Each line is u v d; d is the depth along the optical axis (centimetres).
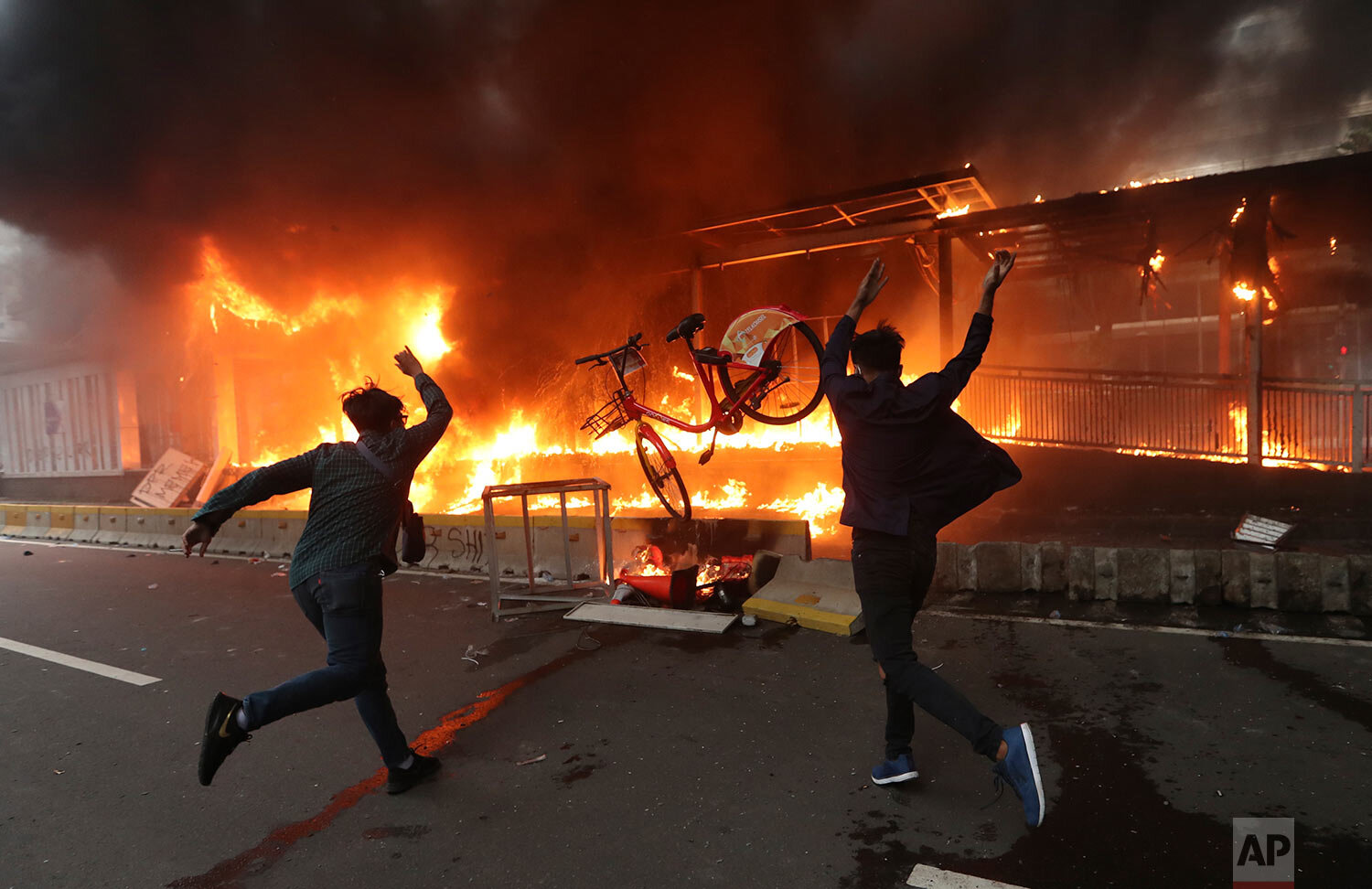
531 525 707
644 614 529
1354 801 264
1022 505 995
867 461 275
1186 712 342
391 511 299
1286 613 479
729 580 559
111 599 714
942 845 251
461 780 315
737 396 493
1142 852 241
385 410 310
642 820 277
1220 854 238
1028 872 234
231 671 480
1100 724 335
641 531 660
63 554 1033
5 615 664
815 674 417
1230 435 928
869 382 283
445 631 538
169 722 400
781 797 288
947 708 249
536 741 349
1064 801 275
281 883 249
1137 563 515
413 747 348
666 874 243
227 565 873
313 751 349
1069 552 536
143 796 315
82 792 321
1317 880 223
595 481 596
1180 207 976
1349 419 862
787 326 473
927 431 271
